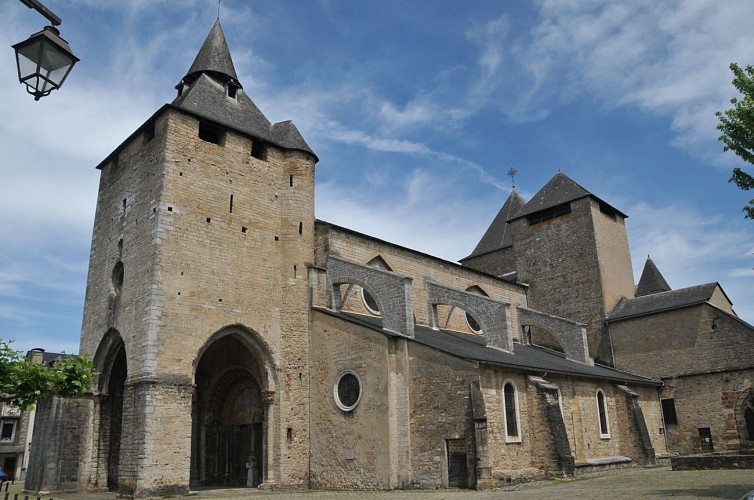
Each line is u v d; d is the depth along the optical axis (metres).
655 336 35.19
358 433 22.94
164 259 22.77
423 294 33.12
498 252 45.69
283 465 23.84
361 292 29.72
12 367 13.94
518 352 29.73
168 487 20.64
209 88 28.48
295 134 29.23
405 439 21.73
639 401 32.22
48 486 23.11
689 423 33.06
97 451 24.69
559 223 40.69
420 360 22.20
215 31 31.22
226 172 25.91
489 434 20.59
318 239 28.50
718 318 33.09
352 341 24.14
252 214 26.33
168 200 23.52
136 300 23.03
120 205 26.47
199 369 28.53
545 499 15.41
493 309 27.39
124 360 26.28
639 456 28.91
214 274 24.17
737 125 15.47
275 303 26.02
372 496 19.19
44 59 7.28
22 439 50.25
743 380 31.61
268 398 24.72
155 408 20.97
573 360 32.88
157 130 25.02
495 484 19.78
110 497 21.47
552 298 39.81
